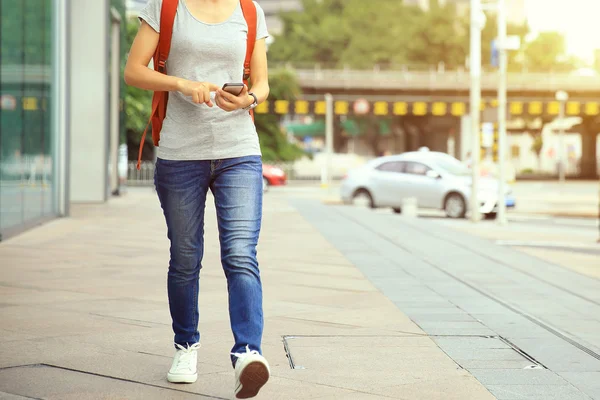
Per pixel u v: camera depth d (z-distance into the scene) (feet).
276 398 17.57
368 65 364.58
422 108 276.62
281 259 43.34
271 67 274.77
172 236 17.92
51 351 21.36
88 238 52.06
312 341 23.31
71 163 92.53
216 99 16.48
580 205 116.88
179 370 18.48
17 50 53.88
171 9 17.31
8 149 51.90
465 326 25.98
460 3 421.18
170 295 18.42
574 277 38.86
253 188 17.33
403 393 18.13
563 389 18.71
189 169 17.46
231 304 16.76
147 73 16.97
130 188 162.81
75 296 30.04
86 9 90.48
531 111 279.49
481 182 91.30
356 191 98.73
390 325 25.91
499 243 58.44
